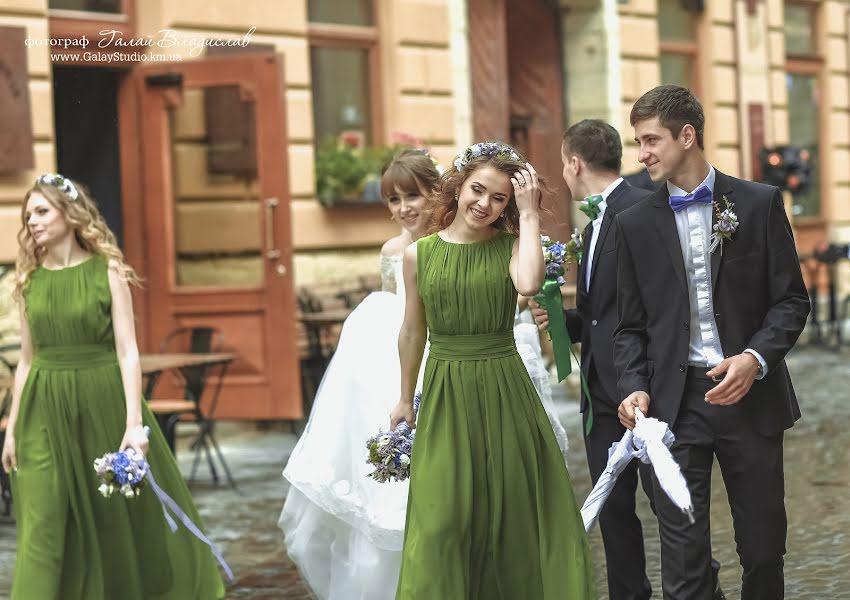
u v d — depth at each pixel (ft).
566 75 58.59
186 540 20.01
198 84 38.29
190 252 38.78
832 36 74.69
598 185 19.34
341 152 44.45
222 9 40.81
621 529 19.10
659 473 15.10
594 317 18.88
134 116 38.81
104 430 19.31
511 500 16.06
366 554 19.43
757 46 67.92
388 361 19.95
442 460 15.98
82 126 38.99
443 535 15.72
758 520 16.21
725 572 22.33
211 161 38.50
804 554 23.43
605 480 16.44
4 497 28.81
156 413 30.73
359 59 47.34
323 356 41.37
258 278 38.29
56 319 19.20
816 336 58.65
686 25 64.75
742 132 67.15
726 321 16.16
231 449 37.42
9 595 22.36
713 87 65.57
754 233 16.11
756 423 16.15
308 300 41.06
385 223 46.32
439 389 16.22
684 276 16.24
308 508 20.18
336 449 19.77
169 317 38.75
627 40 59.26
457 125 50.03
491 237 16.46
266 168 37.93
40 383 19.26
